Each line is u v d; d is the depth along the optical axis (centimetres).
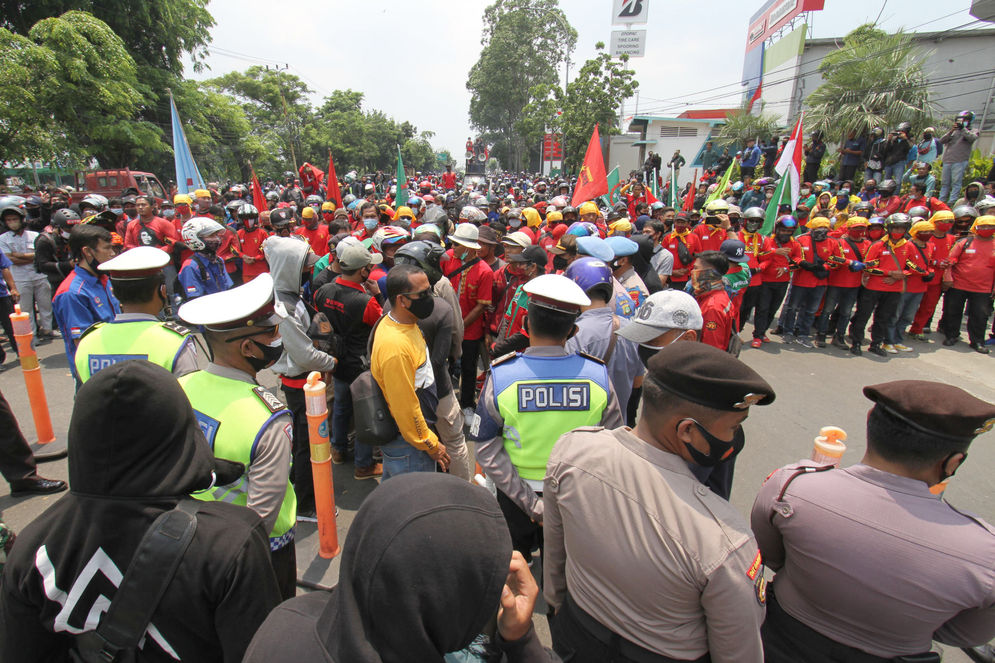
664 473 143
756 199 1441
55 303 355
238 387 199
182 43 2495
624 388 319
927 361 734
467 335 531
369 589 84
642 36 3050
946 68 2188
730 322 380
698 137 3309
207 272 639
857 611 145
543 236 849
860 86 1627
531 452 233
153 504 123
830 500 150
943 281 768
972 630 140
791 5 2747
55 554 120
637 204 1212
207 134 2688
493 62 6044
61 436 471
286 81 4544
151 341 259
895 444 144
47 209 1022
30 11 1948
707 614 132
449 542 85
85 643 125
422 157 8081
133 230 833
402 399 281
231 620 124
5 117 1545
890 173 1390
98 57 1734
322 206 1109
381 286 489
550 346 238
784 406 588
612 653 147
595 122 3177
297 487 364
